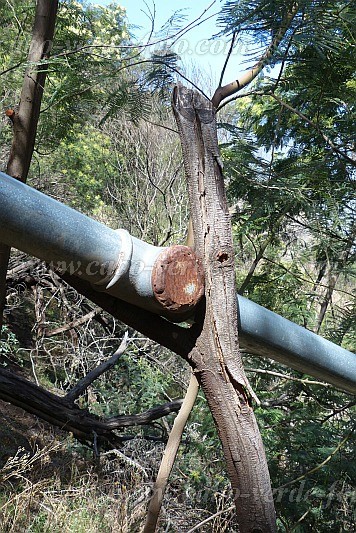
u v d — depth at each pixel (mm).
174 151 11547
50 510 5117
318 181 4000
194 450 5742
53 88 3709
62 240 1461
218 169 1762
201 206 1738
